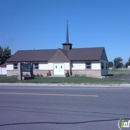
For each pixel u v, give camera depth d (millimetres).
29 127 6629
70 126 6680
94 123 6977
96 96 12570
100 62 36188
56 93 14070
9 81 25109
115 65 125812
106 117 7707
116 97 12180
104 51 39969
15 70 40875
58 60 38094
